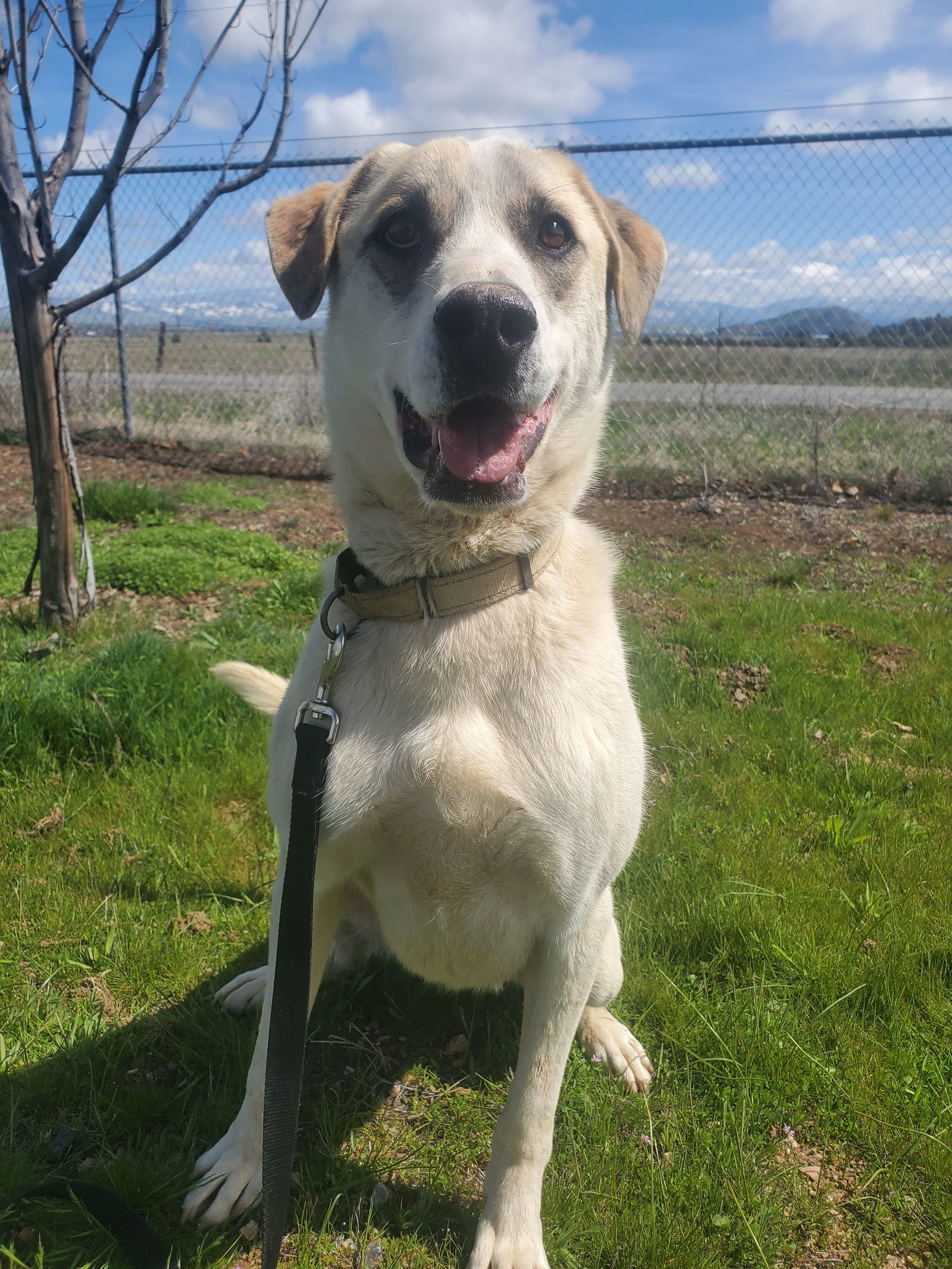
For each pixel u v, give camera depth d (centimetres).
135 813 95
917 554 210
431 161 62
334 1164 61
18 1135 62
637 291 71
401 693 56
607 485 271
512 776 55
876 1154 62
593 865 57
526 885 57
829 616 165
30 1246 55
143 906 83
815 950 79
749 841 95
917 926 82
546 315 57
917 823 101
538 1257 55
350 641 58
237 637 141
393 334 58
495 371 53
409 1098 68
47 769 103
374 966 79
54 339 137
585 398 64
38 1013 71
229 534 198
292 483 281
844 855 94
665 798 104
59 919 80
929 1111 64
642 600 172
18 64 122
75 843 91
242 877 88
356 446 60
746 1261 56
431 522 57
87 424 327
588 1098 66
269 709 85
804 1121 65
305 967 53
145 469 288
